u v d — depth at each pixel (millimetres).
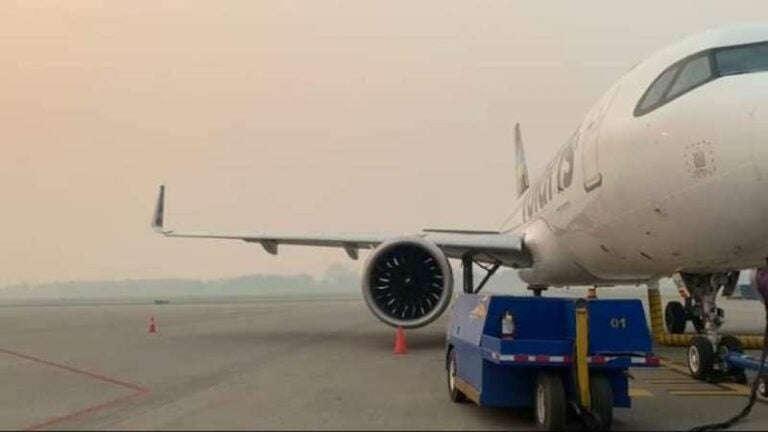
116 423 7055
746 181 7953
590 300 7102
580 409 6633
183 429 6695
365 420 7109
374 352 13688
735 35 9391
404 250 13773
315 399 8367
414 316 13648
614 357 6816
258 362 12078
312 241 17000
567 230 12594
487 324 7453
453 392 8320
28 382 10070
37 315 35969
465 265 16734
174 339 17188
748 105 8195
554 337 7781
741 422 7164
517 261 16016
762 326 20203
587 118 11984
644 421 7246
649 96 9781
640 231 9836
